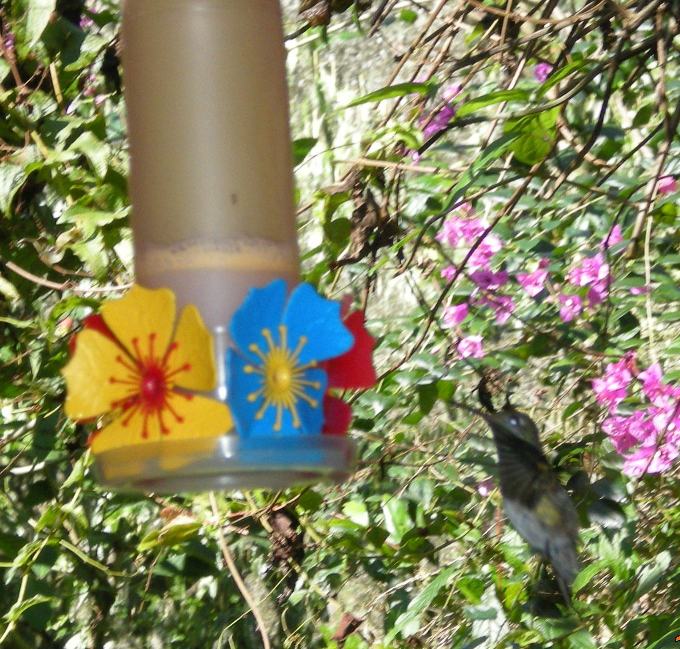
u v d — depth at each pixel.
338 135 5.44
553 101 2.92
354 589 4.80
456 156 4.52
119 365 2.00
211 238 2.24
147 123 2.30
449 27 3.78
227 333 2.16
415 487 4.20
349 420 2.26
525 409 4.50
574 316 4.07
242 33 2.33
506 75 4.11
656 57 3.64
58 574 4.82
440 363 3.94
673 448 3.60
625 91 4.19
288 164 2.39
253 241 2.26
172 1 2.32
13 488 4.65
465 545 4.16
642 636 3.84
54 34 3.54
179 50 2.30
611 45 3.38
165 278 2.24
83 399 1.98
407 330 4.14
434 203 3.97
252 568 5.00
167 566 4.17
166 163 2.28
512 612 3.79
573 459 3.76
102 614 4.95
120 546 4.52
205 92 2.29
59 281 3.72
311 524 4.23
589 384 4.18
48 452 3.95
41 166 3.30
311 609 4.90
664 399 3.59
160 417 1.96
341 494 4.55
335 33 4.68
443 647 4.36
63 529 4.11
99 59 4.01
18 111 3.45
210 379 1.95
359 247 3.47
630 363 3.72
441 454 4.19
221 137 2.29
